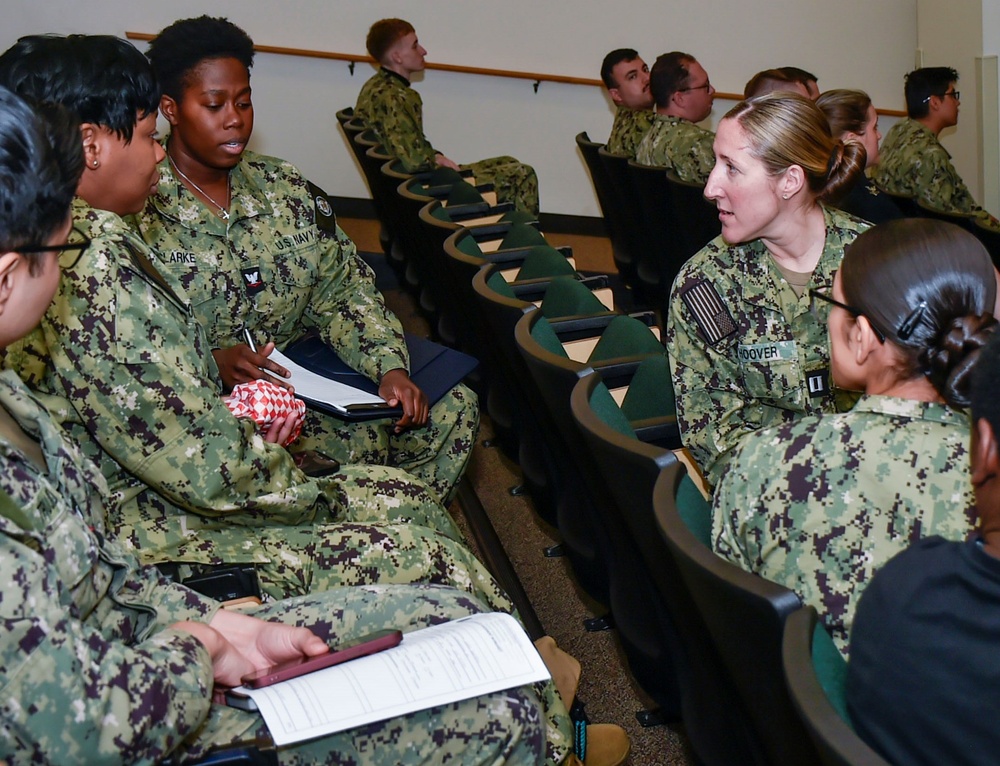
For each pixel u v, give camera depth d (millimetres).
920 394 1110
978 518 947
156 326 1474
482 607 1376
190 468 1496
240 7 5930
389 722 1127
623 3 6473
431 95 6355
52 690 927
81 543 1071
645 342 2156
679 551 1001
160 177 2088
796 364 1805
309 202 2254
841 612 1083
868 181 3320
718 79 6773
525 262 2814
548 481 2164
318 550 1581
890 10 6922
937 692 845
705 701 1358
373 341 2230
